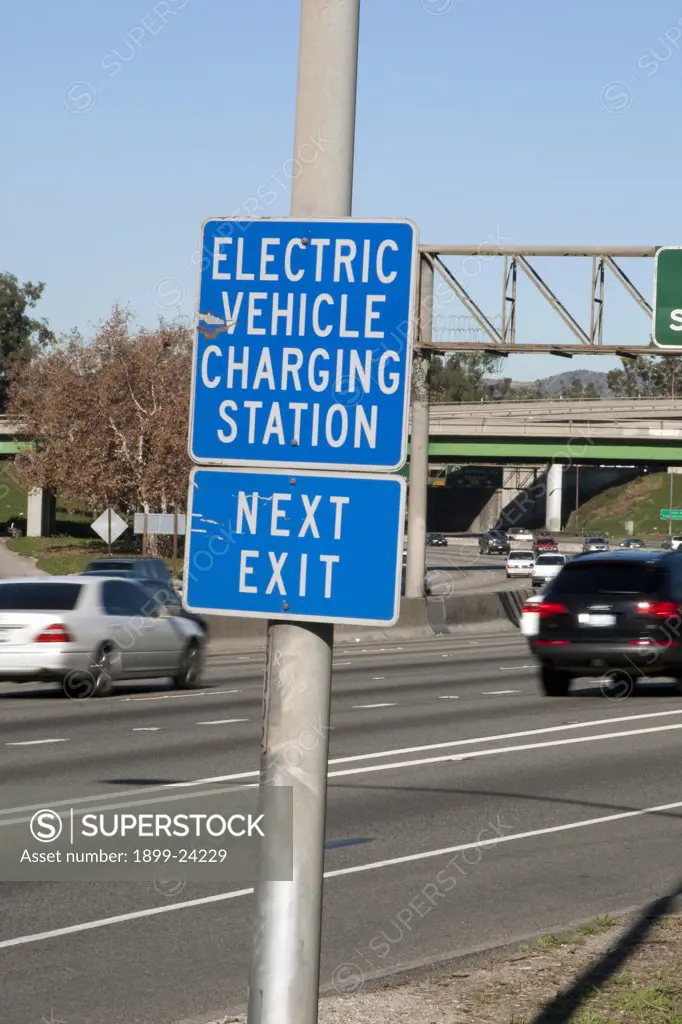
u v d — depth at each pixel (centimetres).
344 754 1825
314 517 471
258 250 479
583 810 1436
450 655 3797
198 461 481
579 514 18238
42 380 10162
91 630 2539
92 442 9738
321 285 475
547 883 1112
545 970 831
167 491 9538
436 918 999
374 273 471
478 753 1839
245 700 2498
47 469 9988
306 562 470
